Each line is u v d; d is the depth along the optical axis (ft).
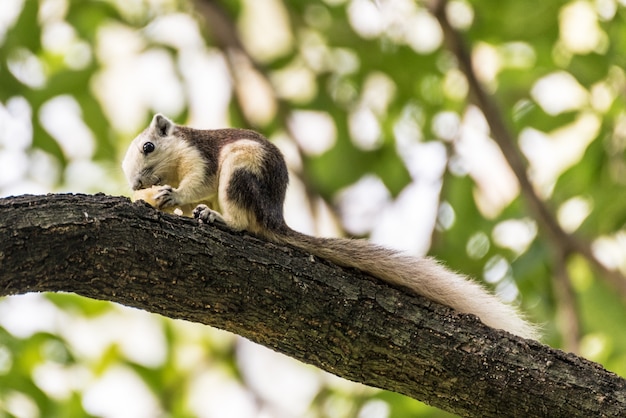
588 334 42.86
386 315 24.98
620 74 42.22
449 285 27.22
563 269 40.73
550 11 44.45
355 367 25.09
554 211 43.68
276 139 50.57
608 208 42.14
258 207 29.81
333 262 27.66
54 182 46.29
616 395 24.34
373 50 48.44
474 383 24.70
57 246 23.06
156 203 31.96
